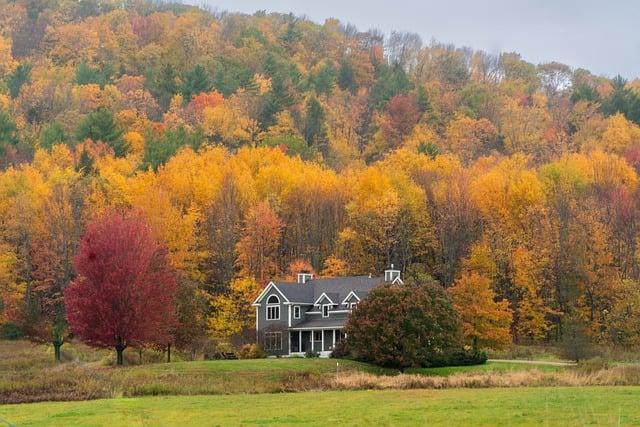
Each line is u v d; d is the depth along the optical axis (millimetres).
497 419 35562
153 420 37656
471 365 76938
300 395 49812
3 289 109000
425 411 38875
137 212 106062
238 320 101938
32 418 38812
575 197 123375
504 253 110438
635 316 95500
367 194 123188
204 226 119438
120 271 72438
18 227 115125
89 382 54844
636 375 55875
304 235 125125
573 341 83812
